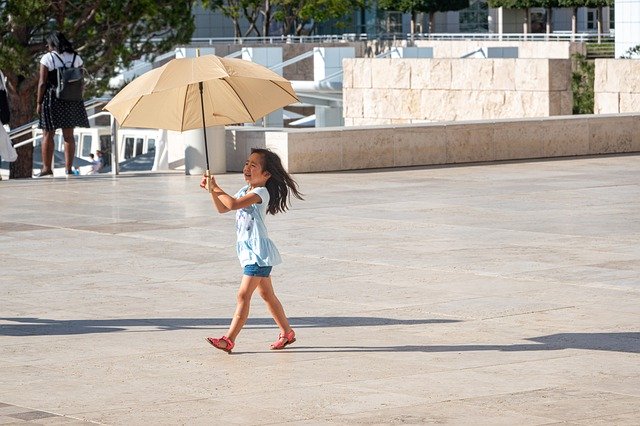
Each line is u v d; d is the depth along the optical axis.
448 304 15.50
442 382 11.58
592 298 15.76
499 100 46.66
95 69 52.28
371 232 21.72
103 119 67.31
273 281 17.25
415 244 20.34
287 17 117.56
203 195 27.34
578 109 60.00
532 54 99.00
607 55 98.25
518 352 12.83
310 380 11.77
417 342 13.41
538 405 10.61
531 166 33.66
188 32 54.34
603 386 11.31
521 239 20.75
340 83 63.31
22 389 11.54
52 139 31.97
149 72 13.00
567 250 19.59
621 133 37.38
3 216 24.33
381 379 11.75
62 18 50.56
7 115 28.38
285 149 31.70
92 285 17.17
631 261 18.50
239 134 32.34
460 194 27.27
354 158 32.81
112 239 21.33
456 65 47.66
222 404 10.86
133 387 11.58
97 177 31.52
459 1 127.06
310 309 15.31
